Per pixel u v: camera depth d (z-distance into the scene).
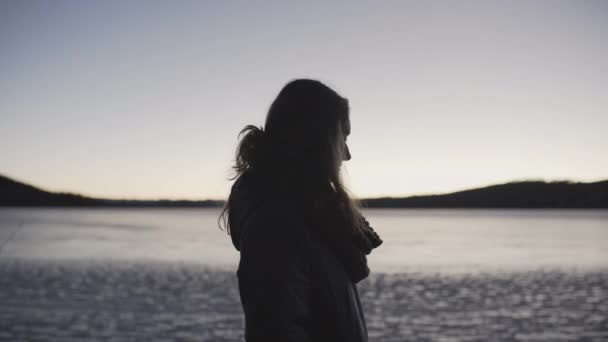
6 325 14.34
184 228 116.19
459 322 15.63
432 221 190.50
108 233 89.38
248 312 1.27
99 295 20.38
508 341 13.25
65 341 12.57
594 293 22.45
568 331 14.61
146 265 34.75
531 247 60.84
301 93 1.47
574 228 126.00
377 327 14.77
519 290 23.25
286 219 1.31
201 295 20.42
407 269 34.09
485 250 55.88
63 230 99.38
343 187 1.44
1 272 29.03
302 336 1.25
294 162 1.41
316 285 1.32
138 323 14.86
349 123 1.57
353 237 1.40
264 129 1.52
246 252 1.30
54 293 20.83
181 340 12.75
